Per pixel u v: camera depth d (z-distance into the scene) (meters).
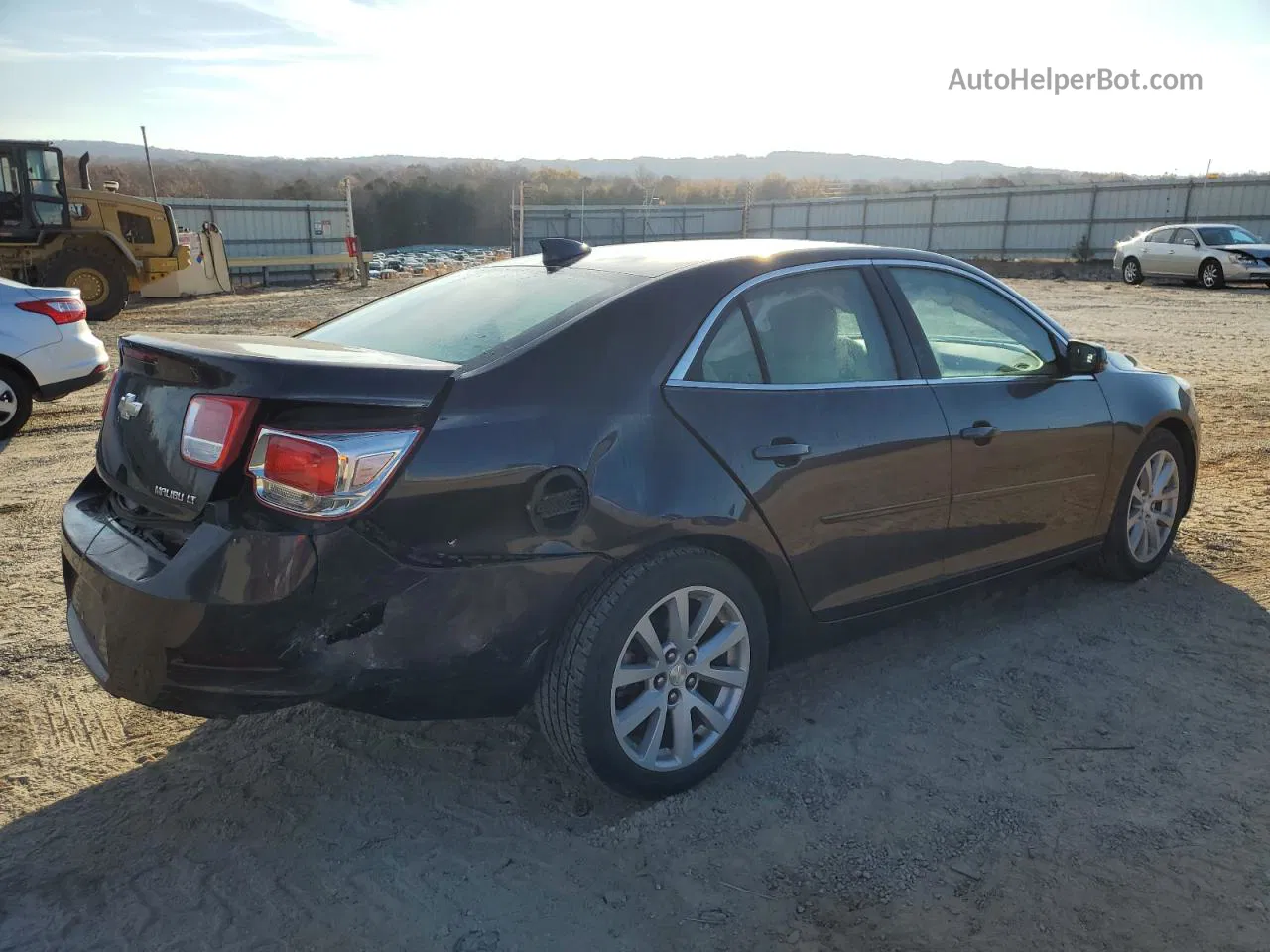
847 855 2.58
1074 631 3.96
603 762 2.69
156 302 21.94
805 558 3.04
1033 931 2.28
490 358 2.63
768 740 3.17
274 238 38.62
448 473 2.42
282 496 2.34
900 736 3.18
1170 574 4.57
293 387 2.36
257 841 2.68
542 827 2.73
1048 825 2.68
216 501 2.40
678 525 2.71
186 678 2.43
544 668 2.67
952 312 3.62
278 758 3.10
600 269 3.16
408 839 2.68
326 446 2.32
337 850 2.64
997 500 3.62
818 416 3.04
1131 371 4.36
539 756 3.11
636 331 2.80
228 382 2.43
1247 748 3.05
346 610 2.37
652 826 2.71
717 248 3.30
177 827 2.74
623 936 2.30
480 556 2.47
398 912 2.39
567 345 2.69
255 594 2.32
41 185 17.62
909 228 45.69
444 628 2.46
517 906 2.40
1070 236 40.28
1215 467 6.55
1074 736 3.15
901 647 3.87
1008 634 3.96
